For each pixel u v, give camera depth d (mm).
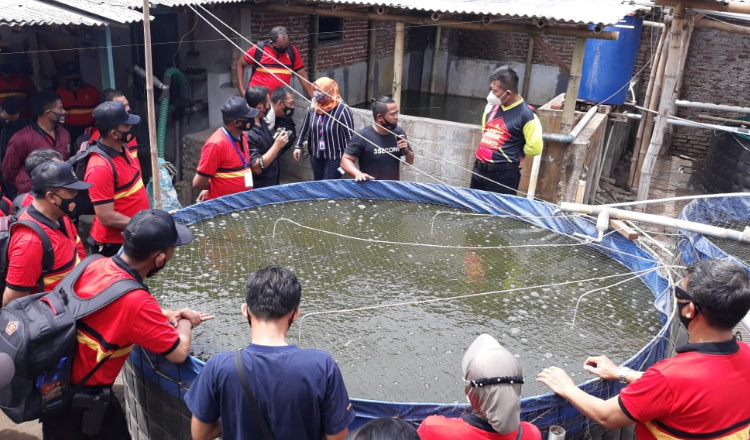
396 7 6965
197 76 8094
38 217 3369
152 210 2879
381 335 3699
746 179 8875
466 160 7375
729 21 7938
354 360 3430
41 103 5367
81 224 6578
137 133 8039
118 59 7824
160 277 4262
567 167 6781
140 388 3322
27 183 5395
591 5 7004
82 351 2746
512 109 5621
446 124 7328
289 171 8195
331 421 2254
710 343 2264
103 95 5781
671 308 3721
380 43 12203
